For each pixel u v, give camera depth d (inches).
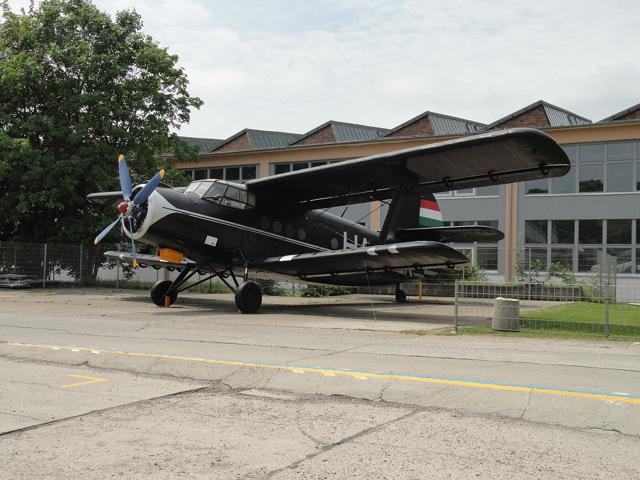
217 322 494.3
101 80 1062.4
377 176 602.2
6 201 1063.6
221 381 257.9
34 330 423.2
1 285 999.0
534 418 199.3
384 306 742.5
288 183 625.0
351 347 344.2
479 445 171.9
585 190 1021.8
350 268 621.0
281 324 483.8
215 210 608.7
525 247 1063.0
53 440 173.8
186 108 1189.7
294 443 173.5
